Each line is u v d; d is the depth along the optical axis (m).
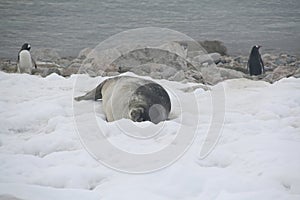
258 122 11.67
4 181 8.04
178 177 8.02
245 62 28.62
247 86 16.73
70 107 13.29
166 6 44.25
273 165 8.44
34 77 18.27
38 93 15.53
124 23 38.72
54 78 18.22
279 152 9.11
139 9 43.06
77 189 7.62
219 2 45.69
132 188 7.68
